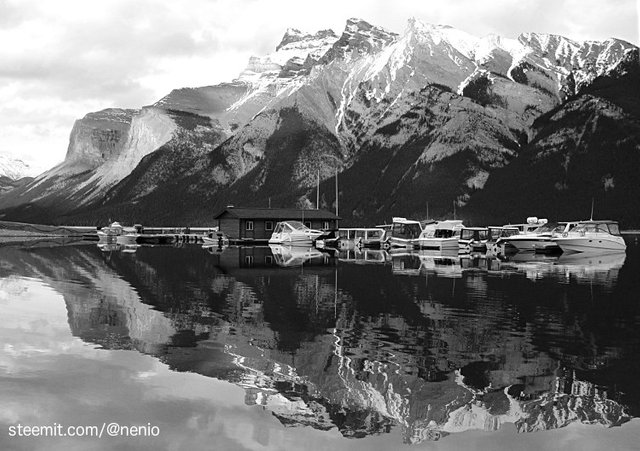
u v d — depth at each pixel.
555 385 13.45
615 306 24.27
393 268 44.31
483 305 24.50
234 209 102.38
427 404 12.27
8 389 12.66
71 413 11.43
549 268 44.81
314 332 18.73
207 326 19.62
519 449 10.32
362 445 10.37
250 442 10.37
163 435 10.57
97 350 16.09
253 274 38.50
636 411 11.96
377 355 15.88
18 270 39.28
